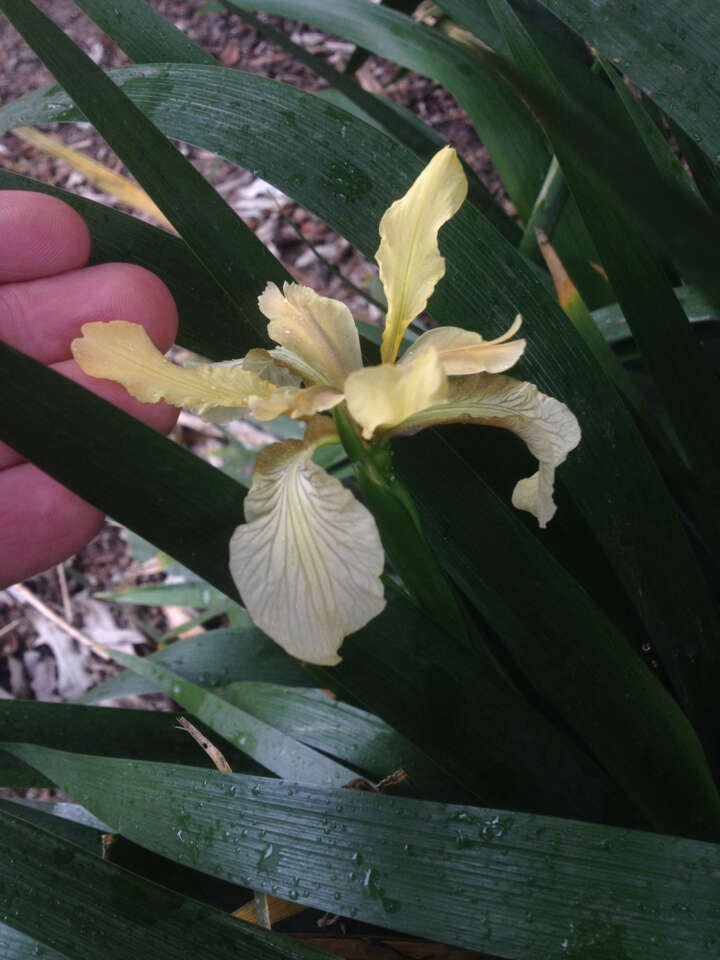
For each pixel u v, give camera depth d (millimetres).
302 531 124
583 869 125
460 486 159
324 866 131
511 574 157
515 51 171
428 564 147
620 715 157
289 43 224
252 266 167
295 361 155
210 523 141
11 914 128
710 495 192
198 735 166
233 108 181
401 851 130
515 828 129
